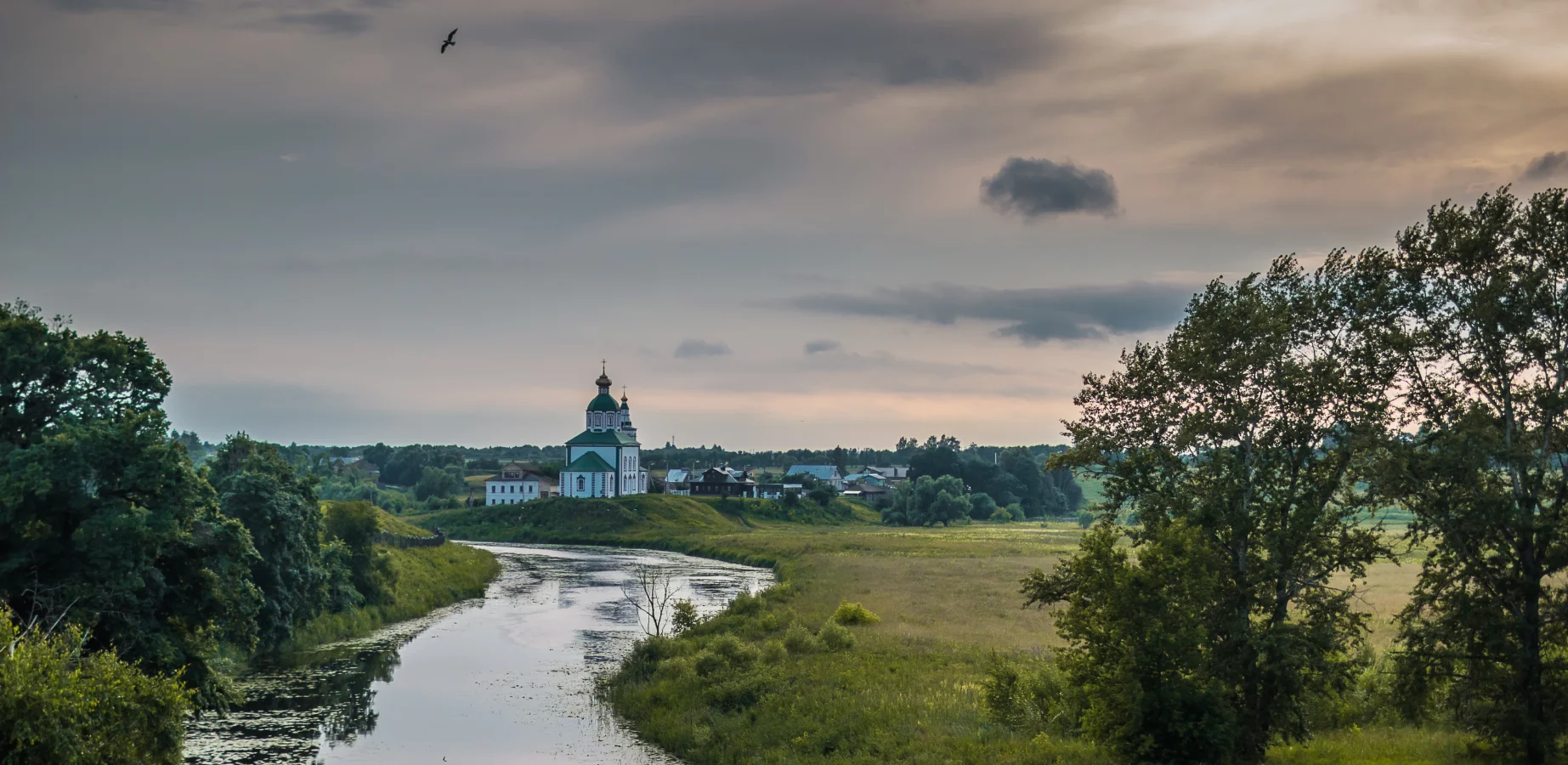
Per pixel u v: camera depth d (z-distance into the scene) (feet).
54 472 122.62
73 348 137.69
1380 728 121.39
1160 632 99.71
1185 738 100.17
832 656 167.32
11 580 123.13
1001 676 130.31
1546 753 99.19
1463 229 106.11
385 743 141.90
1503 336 103.91
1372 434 103.04
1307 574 106.73
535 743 141.69
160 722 101.09
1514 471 102.32
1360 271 112.06
